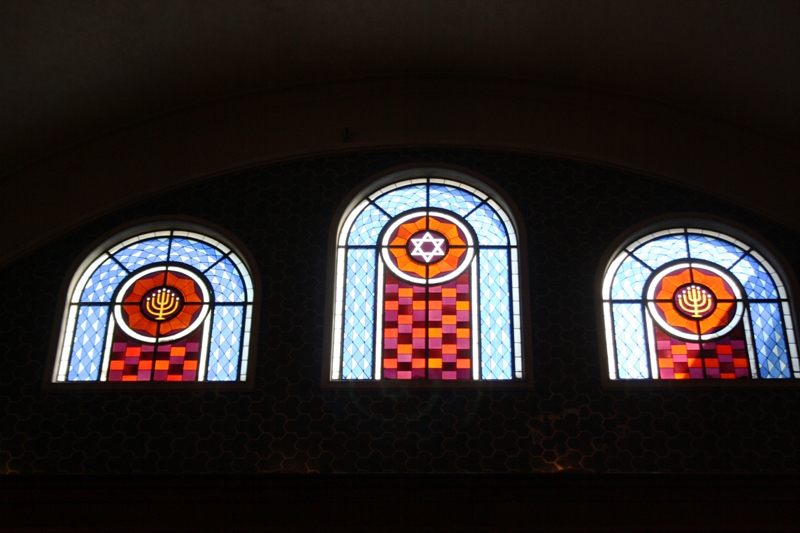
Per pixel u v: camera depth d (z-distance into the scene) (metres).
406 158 7.65
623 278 7.25
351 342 6.97
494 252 7.32
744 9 6.71
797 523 5.69
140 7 6.72
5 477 5.74
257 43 7.31
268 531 5.66
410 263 7.28
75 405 6.66
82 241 7.34
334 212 7.43
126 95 7.46
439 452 6.47
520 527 5.67
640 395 6.68
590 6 6.97
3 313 7.02
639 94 7.79
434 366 6.87
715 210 7.41
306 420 6.60
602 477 5.77
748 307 7.10
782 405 6.64
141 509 5.70
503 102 7.86
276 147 7.67
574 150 7.62
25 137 7.41
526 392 6.69
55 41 6.78
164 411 6.64
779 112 7.43
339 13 7.09
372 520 5.69
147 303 7.14
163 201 7.50
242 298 7.15
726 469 6.42
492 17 7.18
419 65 7.77
